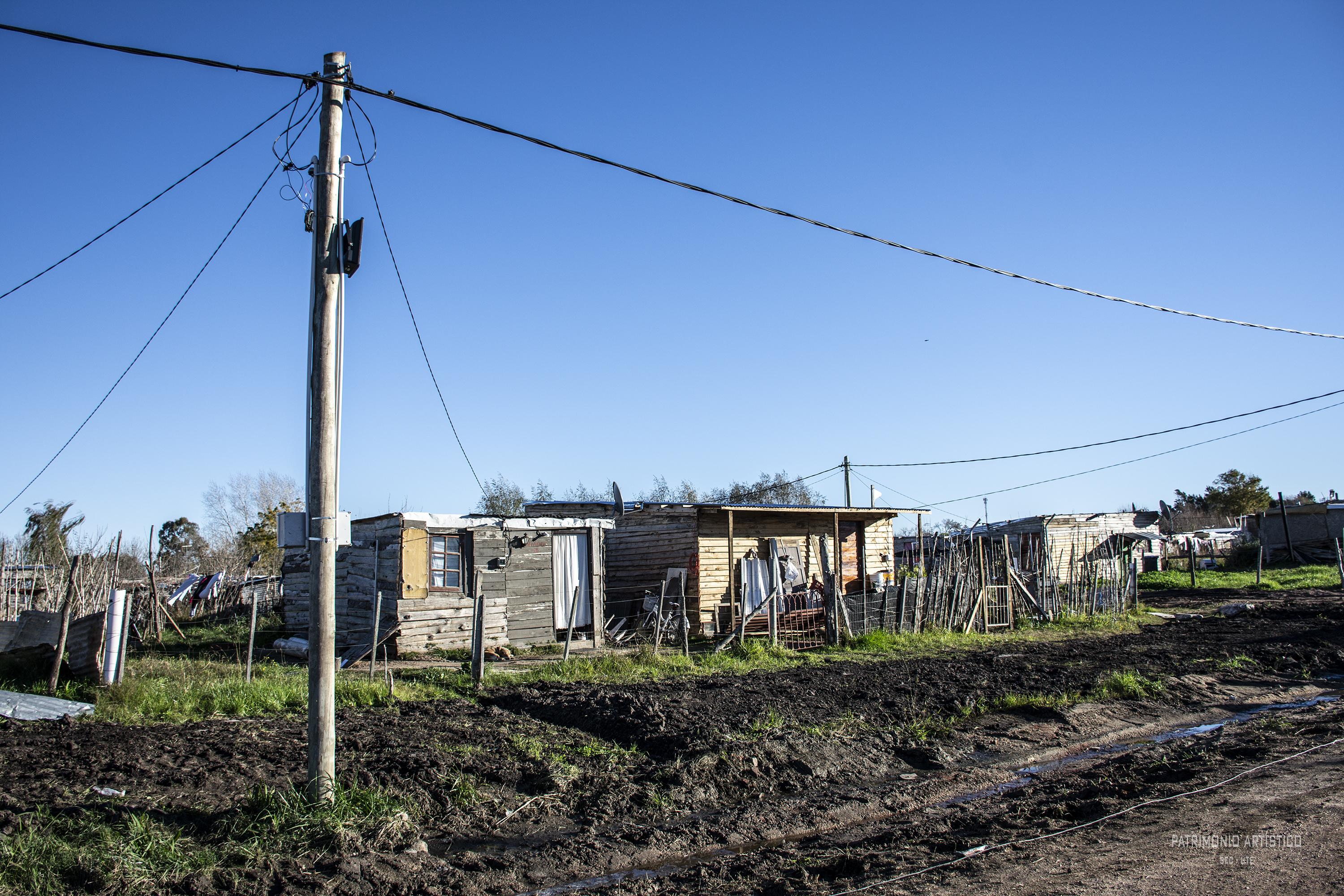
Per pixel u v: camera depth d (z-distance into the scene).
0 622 13.62
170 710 11.72
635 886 6.50
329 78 7.71
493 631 19.00
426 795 8.35
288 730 10.70
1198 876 5.95
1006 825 7.55
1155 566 45.72
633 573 24.30
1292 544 47.56
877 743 10.72
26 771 8.52
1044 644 20.80
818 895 6.10
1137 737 11.68
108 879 5.97
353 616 19.00
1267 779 8.45
